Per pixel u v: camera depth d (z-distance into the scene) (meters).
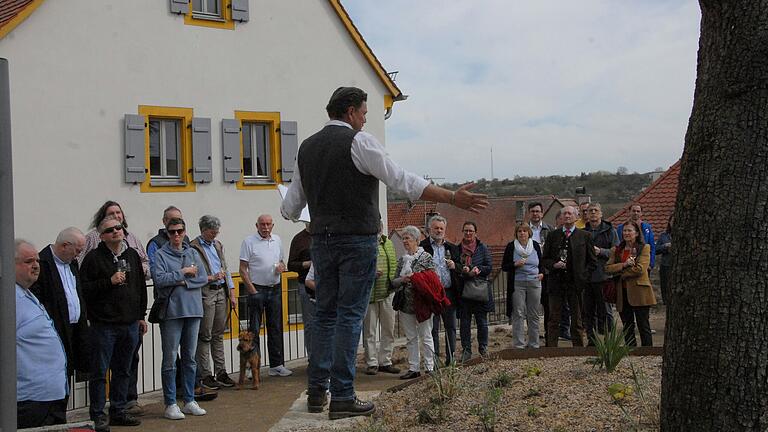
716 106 3.79
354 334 5.94
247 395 9.17
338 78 17.77
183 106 15.79
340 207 5.69
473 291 10.39
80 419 8.61
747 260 3.68
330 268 5.87
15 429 2.62
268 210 16.83
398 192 5.51
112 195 14.92
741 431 3.69
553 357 7.38
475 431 5.26
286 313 16.52
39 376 5.81
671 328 3.95
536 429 5.11
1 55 13.81
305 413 6.36
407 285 9.62
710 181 3.78
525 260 11.38
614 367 6.27
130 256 7.58
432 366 9.61
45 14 14.27
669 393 3.95
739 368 3.69
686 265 3.86
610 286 10.86
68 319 6.63
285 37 17.06
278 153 17.02
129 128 15.05
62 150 14.40
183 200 15.77
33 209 14.08
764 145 3.68
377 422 5.87
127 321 7.46
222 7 16.38
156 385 14.11
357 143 5.55
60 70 14.41
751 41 3.67
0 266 2.60
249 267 10.87
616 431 4.86
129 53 15.14
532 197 38.03
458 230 39.31
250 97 16.61
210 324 9.30
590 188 52.22
